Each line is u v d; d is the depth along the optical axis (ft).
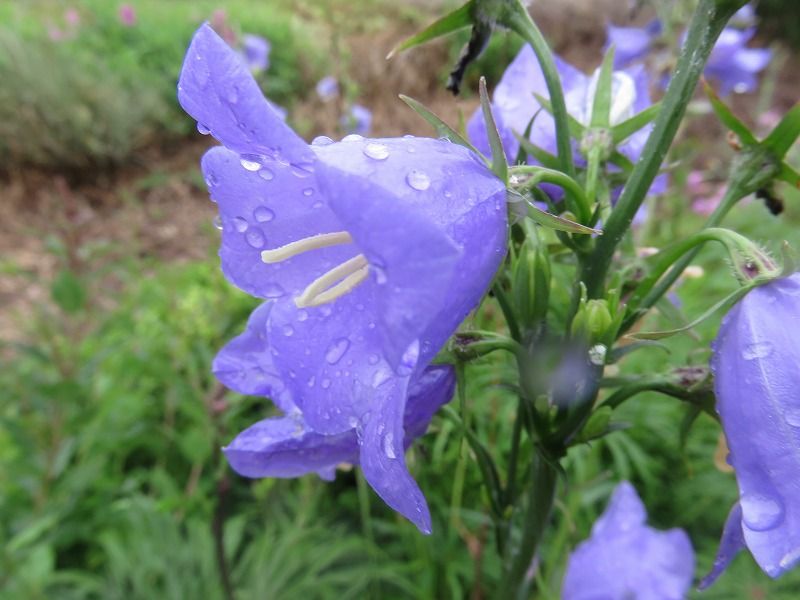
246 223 0.21
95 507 0.67
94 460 0.68
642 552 0.41
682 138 0.96
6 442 0.75
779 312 0.19
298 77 1.78
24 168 1.59
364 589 0.59
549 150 0.27
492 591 0.59
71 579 0.60
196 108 0.17
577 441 0.23
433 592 0.61
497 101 0.28
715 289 0.80
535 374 0.22
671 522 0.67
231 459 0.23
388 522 0.66
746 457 0.19
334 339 0.19
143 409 0.74
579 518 0.62
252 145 0.17
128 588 0.60
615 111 0.27
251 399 0.61
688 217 0.99
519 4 0.23
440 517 0.62
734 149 0.24
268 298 0.21
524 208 0.19
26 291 1.18
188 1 2.35
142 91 1.77
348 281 0.19
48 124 1.58
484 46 0.24
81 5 2.21
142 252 1.30
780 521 0.18
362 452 0.17
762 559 0.18
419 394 0.22
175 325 0.74
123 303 0.92
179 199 1.53
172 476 0.72
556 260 0.26
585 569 0.41
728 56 0.64
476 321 0.24
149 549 0.60
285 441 0.23
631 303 0.22
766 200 0.24
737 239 0.20
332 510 0.68
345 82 0.82
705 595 0.58
